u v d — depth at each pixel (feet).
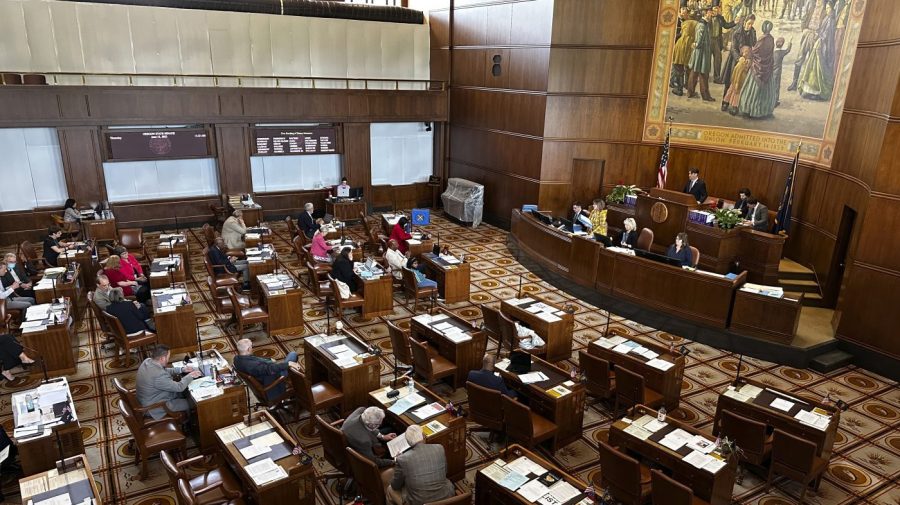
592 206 50.96
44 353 28.66
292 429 25.30
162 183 54.90
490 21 55.83
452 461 21.45
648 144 52.01
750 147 46.55
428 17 63.62
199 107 51.93
